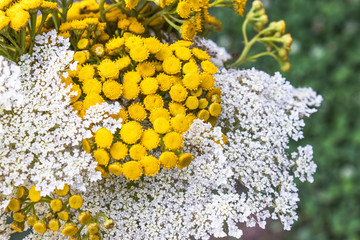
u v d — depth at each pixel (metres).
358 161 0.78
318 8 0.84
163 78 0.26
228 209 0.27
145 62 0.27
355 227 0.74
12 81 0.24
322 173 0.78
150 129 0.26
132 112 0.26
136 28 0.29
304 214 0.77
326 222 0.76
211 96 0.27
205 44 0.32
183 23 0.28
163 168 0.27
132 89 0.26
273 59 0.47
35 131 0.25
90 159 0.25
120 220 0.27
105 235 0.27
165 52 0.27
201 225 0.27
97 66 0.27
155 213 0.27
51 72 0.25
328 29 0.84
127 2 0.27
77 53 0.27
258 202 0.27
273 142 0.29
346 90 0.81
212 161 0.27
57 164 0.24
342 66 0.81
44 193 0.24
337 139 0.78
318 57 0.82
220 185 0.28
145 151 0.25
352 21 0.85
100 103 0.25
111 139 0.25
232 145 0.28
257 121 0.29
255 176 0.28
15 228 0.26
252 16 0.34
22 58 0.26
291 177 0.28
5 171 0.25
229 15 0.76
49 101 0.25
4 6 0.25
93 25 0.28
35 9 0.25
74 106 0.26
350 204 0.76
